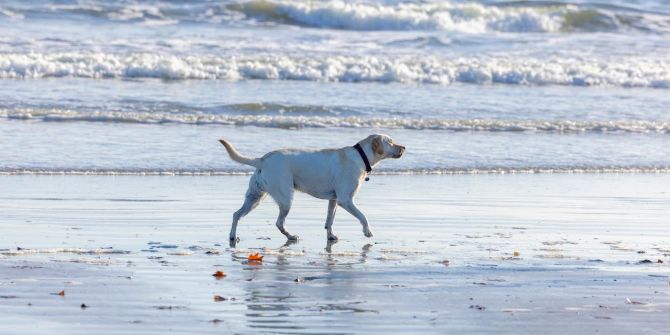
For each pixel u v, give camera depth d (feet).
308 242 34.68
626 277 28.63
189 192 45.42
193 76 85.61
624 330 22.21
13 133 58.13
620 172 56.85
